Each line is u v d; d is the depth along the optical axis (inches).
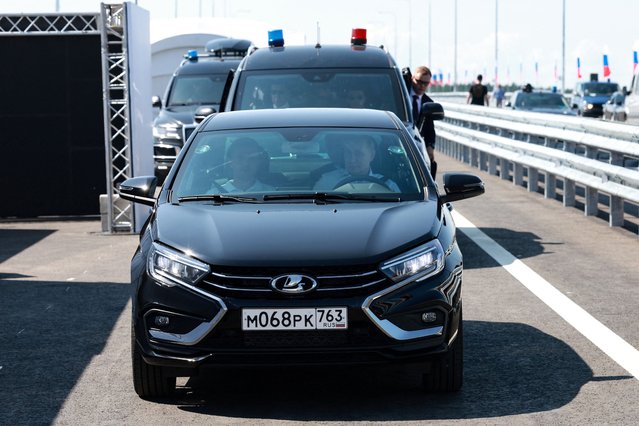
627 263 535.2
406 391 311.1
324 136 358.9
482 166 1160.2
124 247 657.6
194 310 284.8
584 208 781.3
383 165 346.0
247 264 284.8
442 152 1550.2
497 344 368.5
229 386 321.1
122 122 795.4
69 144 837.8
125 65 727.1
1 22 829.2
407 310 284.8
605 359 344.5
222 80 1099.3
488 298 450.9
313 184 338.0
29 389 322.7
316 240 293.1
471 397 303.4
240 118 374.3
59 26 832.3
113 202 737.0
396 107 554.6
